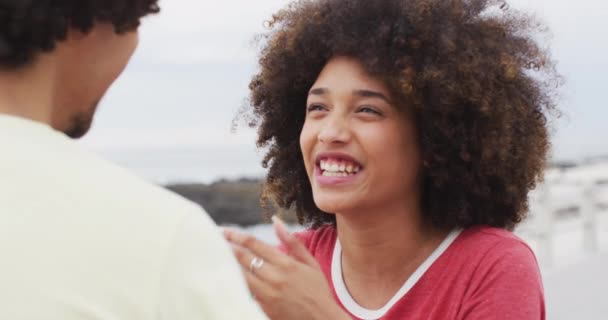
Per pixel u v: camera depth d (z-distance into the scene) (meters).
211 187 11.25
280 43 2.57
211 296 1.28
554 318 7.84
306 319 1.92
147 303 1.27
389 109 2.30
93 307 1.25
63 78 1.42
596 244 11.97
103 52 1.44
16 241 1.27
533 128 2.51
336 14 2.37
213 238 1.35
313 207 2.70
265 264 1.92
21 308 1.24
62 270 1.26
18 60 1.34
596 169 15.66
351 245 2.41
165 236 1.31
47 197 1.31
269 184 2.76
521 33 2.55
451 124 2.35
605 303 8.32
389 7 2.35
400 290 2.34
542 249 10.50
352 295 2.44
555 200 10.99
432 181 2.40
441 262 2.33
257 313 1.31
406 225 2.38
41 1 1.33
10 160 1.32
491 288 2.22
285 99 2.63
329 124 2.31
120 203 1.32
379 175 2.31
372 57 2.28
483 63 2.35
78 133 1.51
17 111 1.36
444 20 2.35
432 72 2.28
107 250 1.28
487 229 2.38
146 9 1.46
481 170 2.39
